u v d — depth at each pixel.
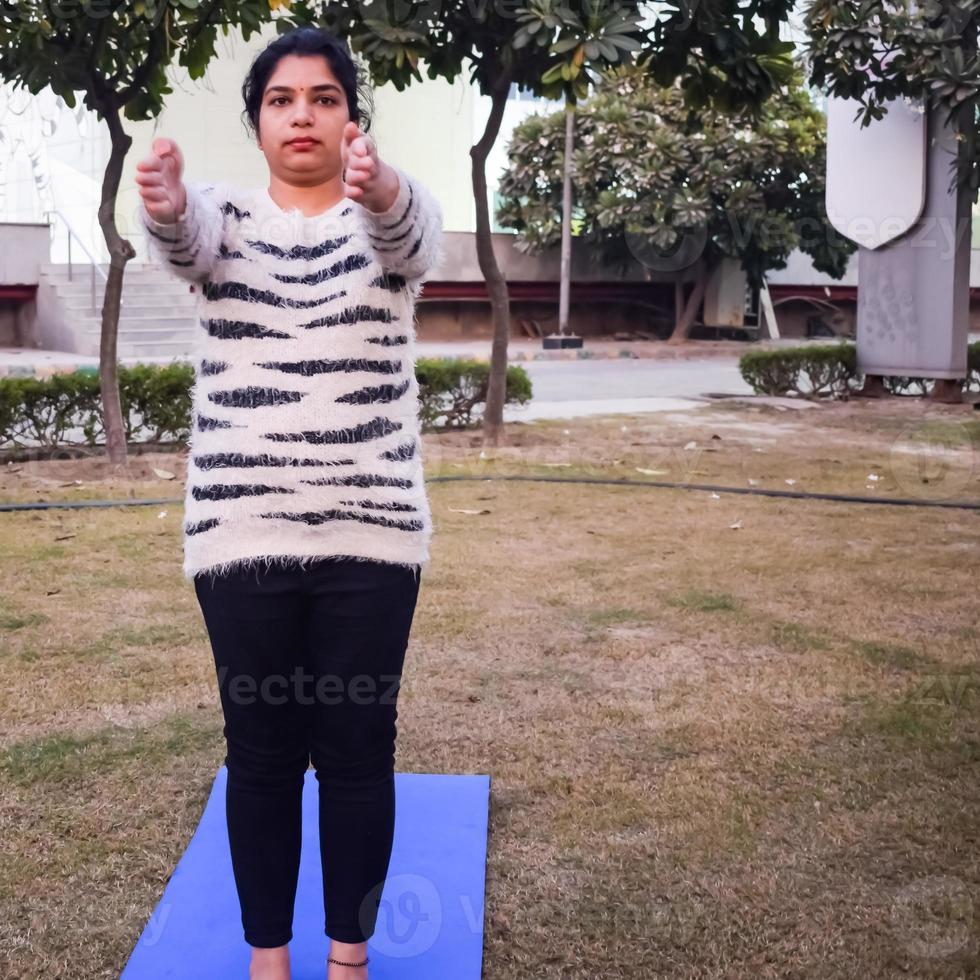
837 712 3.33
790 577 4.79
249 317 1.81
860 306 11.39
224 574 1.82
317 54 1.85
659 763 2.99
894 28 8.23
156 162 1.64
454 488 6.76
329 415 1.80
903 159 10.56
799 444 8.60
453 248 19.56
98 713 3.31
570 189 18.20
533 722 3.26
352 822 1.92
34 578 4.71
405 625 1.90
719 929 2.26
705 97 7.43
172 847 2.58
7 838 2.60
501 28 6.84
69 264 15.36
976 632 4.06
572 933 2.25
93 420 7.85
